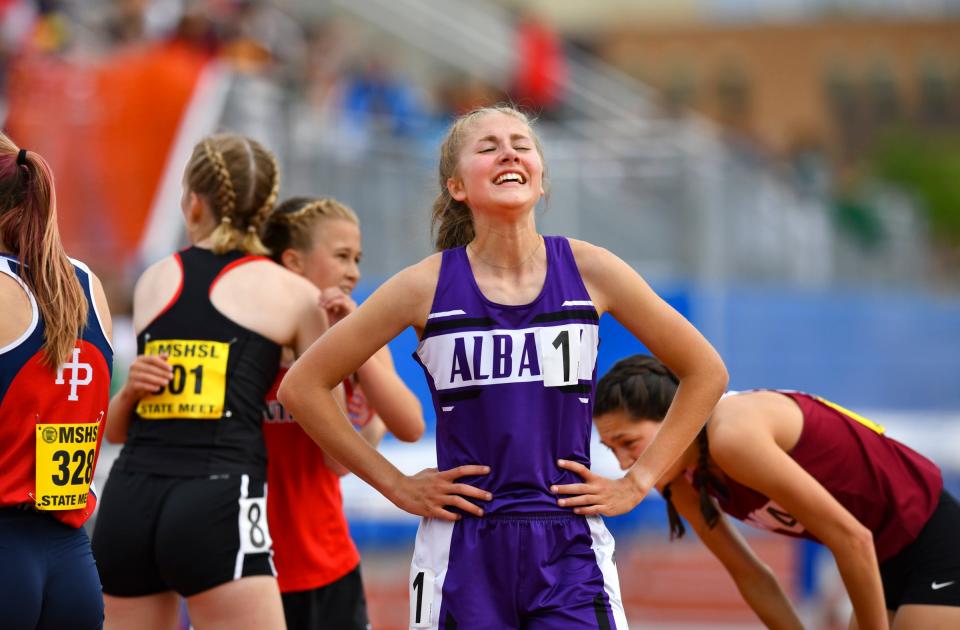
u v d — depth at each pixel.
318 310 14.38
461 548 10.88
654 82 134.38
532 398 10.93
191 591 13.28
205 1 44.59
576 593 10.75
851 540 12.80
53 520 11.18
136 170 34.56
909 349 41.91
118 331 31.64
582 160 36.59
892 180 112.12
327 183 35.59
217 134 15.10
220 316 13.95
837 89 136.62
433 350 11.09
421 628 10.87
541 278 11.27
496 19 63.41
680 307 36.94
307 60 47.09
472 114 11.89
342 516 15.32
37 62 36.31
